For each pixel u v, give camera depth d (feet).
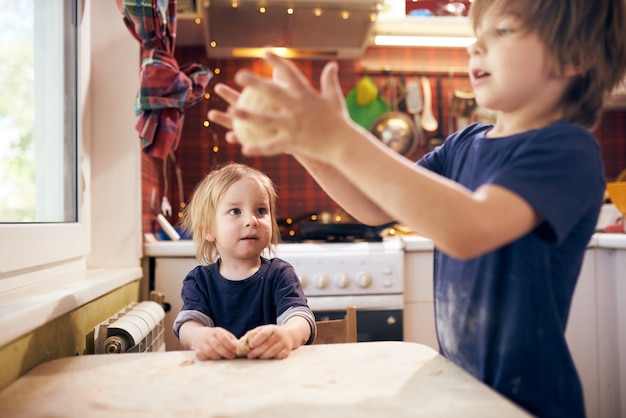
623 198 5.75
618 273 5.52
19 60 3.56
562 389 2.04
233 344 2.37
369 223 2.69
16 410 1.74
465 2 7.06
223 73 7.72
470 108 7.79
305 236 6.43
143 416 1.66
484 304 2.12
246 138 1.75
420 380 1.99
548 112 2.12
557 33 1.94
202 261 4.14
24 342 2.39
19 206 3.56
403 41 7.53
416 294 5.95
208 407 1.72
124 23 4.94
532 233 2.04
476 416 1.61
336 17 6.48
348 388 1.90
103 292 3.76
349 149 1.60
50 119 4.15
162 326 4.80
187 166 7.62
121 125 5.42
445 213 1.56
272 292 3.57
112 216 5.40
